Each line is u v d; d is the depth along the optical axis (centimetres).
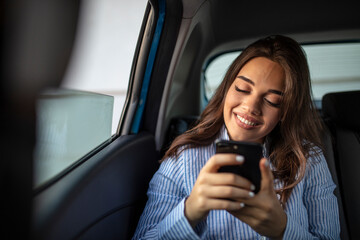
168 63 178
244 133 105
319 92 267
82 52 55
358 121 165
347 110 167
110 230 116
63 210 87
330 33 226
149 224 115
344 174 156
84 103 105
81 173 104
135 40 152
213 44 239
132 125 163
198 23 188
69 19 49
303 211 112
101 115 125
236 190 77
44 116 78
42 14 46
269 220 82
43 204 82
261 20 217
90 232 102
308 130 124
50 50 48
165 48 171
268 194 79
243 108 102
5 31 44
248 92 103
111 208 117
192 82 237
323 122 166
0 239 48
